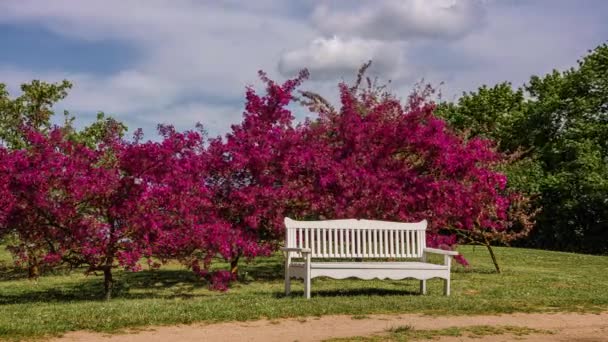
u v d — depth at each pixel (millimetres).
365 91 17984
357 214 14383
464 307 9742
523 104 39375
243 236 13656
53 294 12984
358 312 9320
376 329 8195
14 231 11695
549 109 34500
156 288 13742
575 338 7840
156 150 11422
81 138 19750
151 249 11508
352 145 15469
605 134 32094
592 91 33688
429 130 15320
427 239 15305
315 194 14469
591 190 29203
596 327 8594
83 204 11477
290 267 11094
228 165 14055
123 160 11414
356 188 14492
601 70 33750
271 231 14688
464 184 15547
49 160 11125
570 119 33875
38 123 19766
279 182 14672
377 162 15273
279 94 14531
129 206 11180
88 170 11227
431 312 9422
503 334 7996
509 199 17734
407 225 11781
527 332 8141
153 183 11539
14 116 19562
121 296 12445
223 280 13781
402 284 13461
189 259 12234
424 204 14906
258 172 14234
